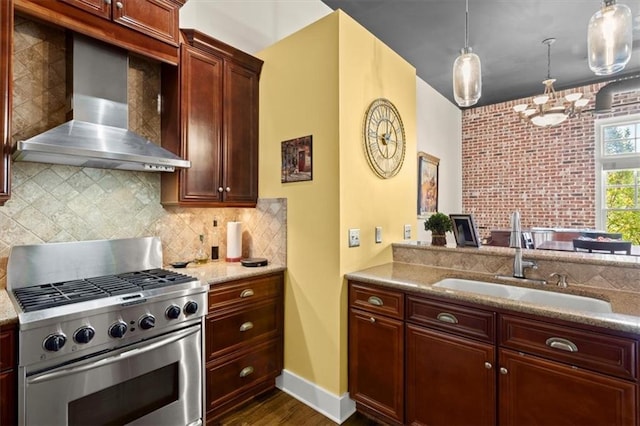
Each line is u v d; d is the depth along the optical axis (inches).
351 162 87.0
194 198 86.4
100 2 68.9
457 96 80.6
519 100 234.2
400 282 74.5
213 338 78.4
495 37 151.6
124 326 60.0
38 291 63.8
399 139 105.8
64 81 74.4
